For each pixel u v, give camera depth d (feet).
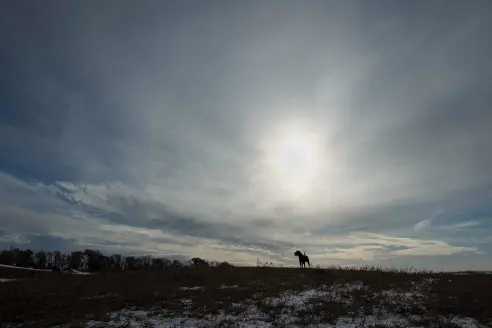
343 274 70.79
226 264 90.99
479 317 41.68
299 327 41.45
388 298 50.47
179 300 53.62
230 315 46.42
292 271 78.54
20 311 49.26
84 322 44.21
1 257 192.65
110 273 84.79
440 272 72.74
